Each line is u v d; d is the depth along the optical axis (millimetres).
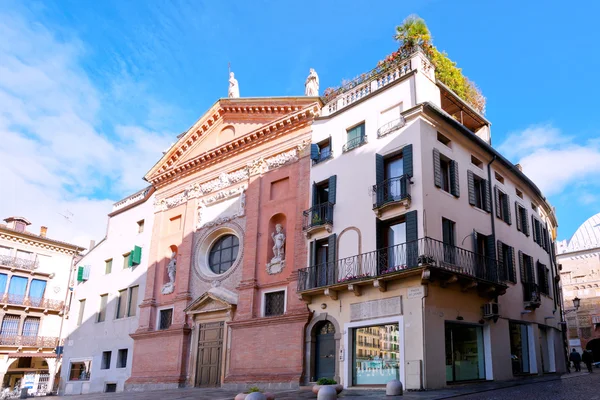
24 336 48469
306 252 24000
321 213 23844
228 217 28891
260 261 26188
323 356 22078
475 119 27938
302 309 23078
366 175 22453
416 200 20109
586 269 55312
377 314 19984
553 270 31797
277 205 26438
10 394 44312
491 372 21062
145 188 36750
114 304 34688
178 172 33156
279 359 23141
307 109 26078
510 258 24766
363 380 20203
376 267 20422
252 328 24828
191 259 30094
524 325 25172
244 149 29266
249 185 28234
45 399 26953
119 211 37906
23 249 50438
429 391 17281
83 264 39281
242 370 24531
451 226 21250
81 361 35531
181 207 32375
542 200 31609
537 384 18969
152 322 30969
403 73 23188
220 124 31781
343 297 21547
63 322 52031
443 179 22109
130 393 26141
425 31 27984
